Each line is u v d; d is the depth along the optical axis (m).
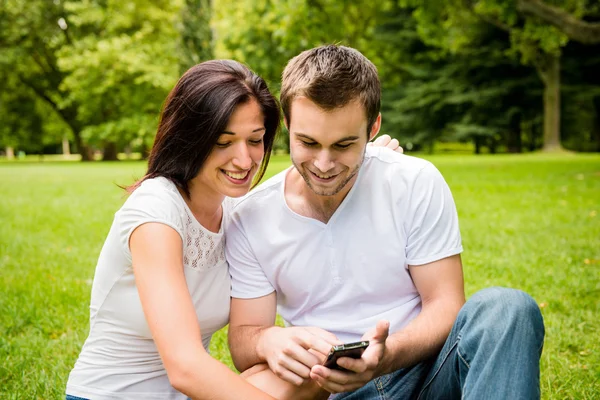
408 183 1.78
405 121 26.98
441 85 25.22
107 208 7.43
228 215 1.90
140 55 23.17
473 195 7.96
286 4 12.79
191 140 1.61
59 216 6.72
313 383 1.65
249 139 1.65
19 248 4.92
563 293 3.38
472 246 4.69
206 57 25.58
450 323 1.68
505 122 25.38
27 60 25.61
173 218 1.59
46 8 25.03
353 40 19.77
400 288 1.80
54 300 3.40
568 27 10.77
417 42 25.34
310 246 1.78
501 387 1.28
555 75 21.83
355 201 1.78
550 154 20.83
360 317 1.80
